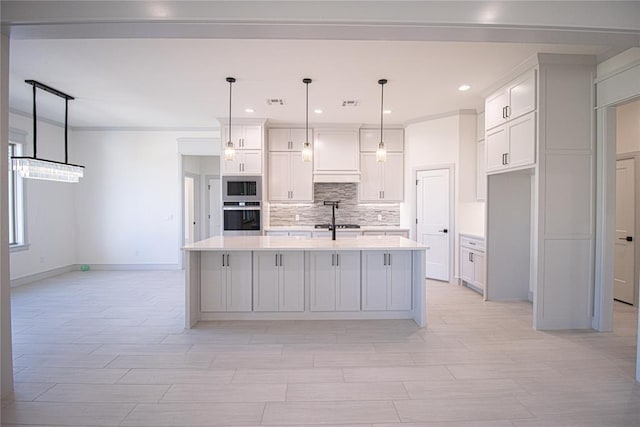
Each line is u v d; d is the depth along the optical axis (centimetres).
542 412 218
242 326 369
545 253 356
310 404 226
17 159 379
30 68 375
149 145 666
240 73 388
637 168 443
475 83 416
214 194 848
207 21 219
